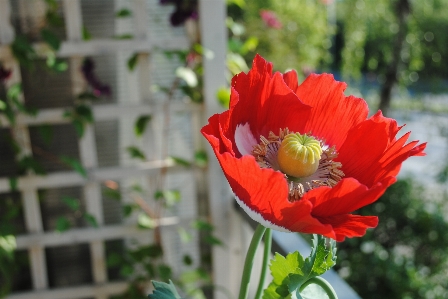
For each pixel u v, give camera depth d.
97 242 0.94
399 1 1.99
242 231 0.93
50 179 0.88
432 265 1.44
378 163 0.32
